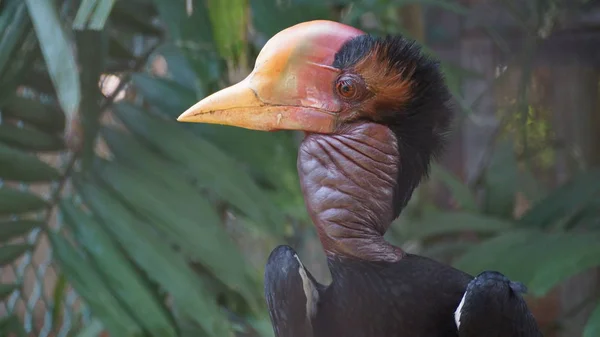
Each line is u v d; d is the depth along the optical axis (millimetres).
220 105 5605
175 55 6102
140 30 6105
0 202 5855
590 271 7262
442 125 5625
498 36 6754
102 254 5840
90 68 5871
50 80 5977
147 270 5844
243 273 5875
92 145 5891
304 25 5621
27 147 5910
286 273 5566
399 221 6320
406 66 5594
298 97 5602
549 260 5953
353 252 5578
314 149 5602
